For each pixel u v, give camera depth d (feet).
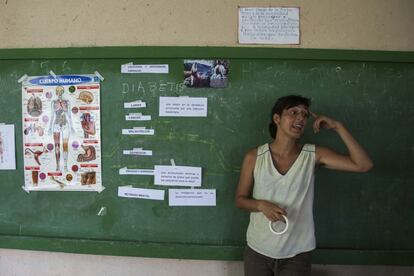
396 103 6.14
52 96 6.45
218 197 6.32
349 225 6.26
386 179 6.21
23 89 6.49
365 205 6.23
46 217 6.59
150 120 6.33
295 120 4.79
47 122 6.48
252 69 6.15
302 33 6.16
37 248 6.59
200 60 6.20
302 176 4.86
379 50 6.12
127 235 6.48
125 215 6.46
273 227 4.84
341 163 4.88
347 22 6.14
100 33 6.36
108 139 6.41
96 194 6.48
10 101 6.53
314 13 6.15
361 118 6.14
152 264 6.59
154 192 6.39
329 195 6.24
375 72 6.12
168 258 6.45
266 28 6.17
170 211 6.39
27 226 6.63
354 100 6.13
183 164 6.33
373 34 6.14
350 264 6.22
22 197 6.61
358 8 6.14
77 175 6.48
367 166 4.83
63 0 6.40
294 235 4.84
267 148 5.08
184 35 6.25
